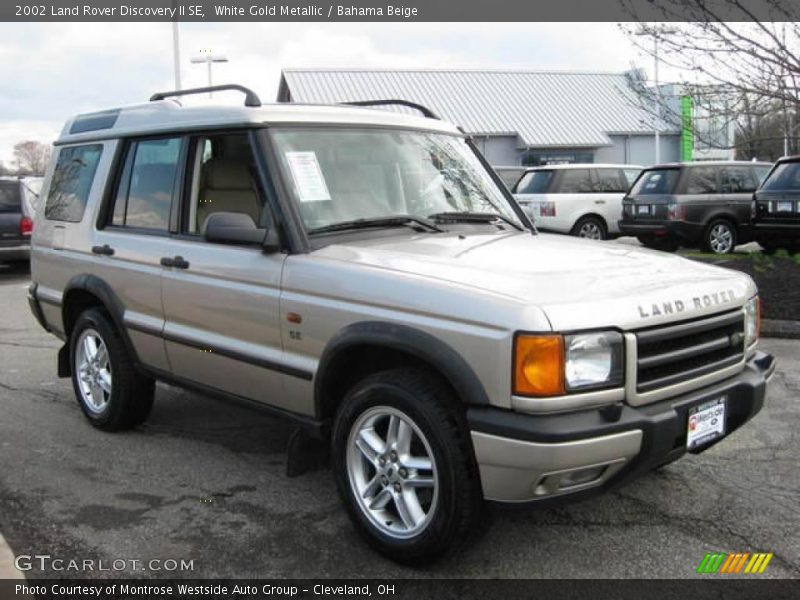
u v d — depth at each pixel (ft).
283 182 12.68
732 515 12.61
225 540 12.02
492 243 13.14
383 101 17.11
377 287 11.06
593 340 9.73
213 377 14.17
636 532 12.07
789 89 29.84
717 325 11.27
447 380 10.56
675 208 46.16
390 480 11.14
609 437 9.67
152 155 15.66
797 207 37.40
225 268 13.33
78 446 16.39
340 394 12.19
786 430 16.52
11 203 45.75
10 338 28.43
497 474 9.82
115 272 15.99
